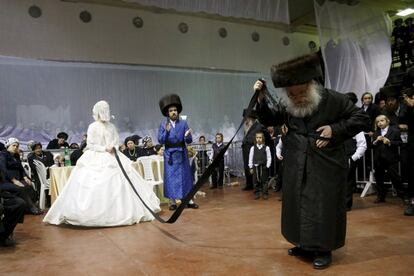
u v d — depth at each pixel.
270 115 2.81
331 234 2.49
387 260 2.62
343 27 9.13
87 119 9.55
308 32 12.00
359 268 2.47
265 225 3.98
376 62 9.19
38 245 3.57
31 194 5.78
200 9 7.05
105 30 9.34
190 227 4.04
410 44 9.91
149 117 10.20
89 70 9.52
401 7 10.59
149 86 10.20
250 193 6.86
